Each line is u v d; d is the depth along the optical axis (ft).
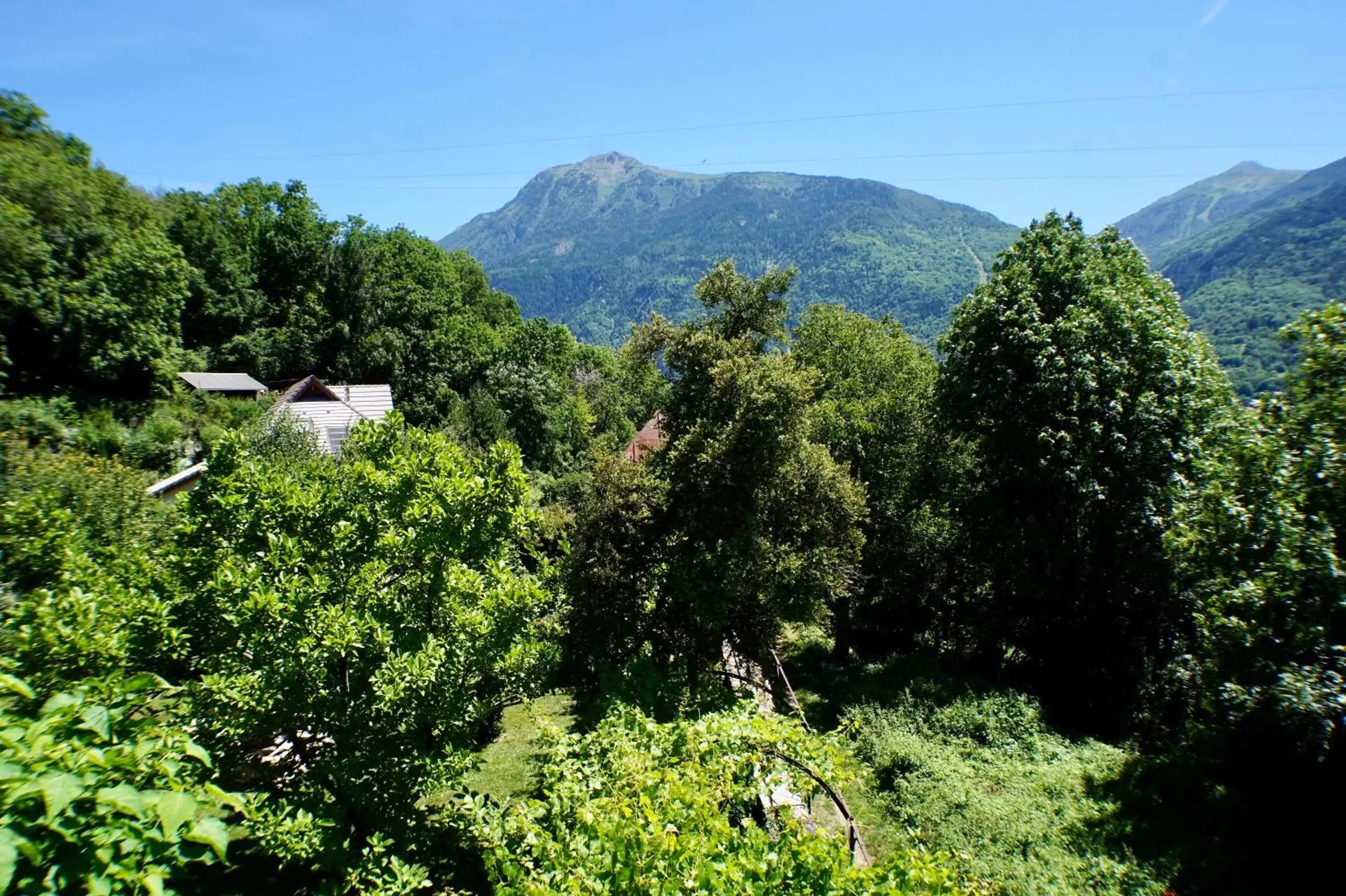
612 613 46.73
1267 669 35.60
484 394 149.59
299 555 28.40
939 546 75.25
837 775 22.74
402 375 166.81
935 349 68.95
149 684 12.34
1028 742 45.34
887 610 81.97
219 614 27.78
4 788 7.73
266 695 25.99
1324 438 37.35
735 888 14.38
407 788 27.86
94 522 45.29
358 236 169.17
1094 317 57.82
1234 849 32.12
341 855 24.56
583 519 48.91
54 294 85.46
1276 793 34.37
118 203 106.63
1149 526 54.08
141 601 25.75
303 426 81.51
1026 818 35.58
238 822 35.45
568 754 24.06
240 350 145.79
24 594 35.32
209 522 29.60
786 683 53.88
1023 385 59.36
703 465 46.37
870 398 83.46
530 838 17.16
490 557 34.47
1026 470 57.67
